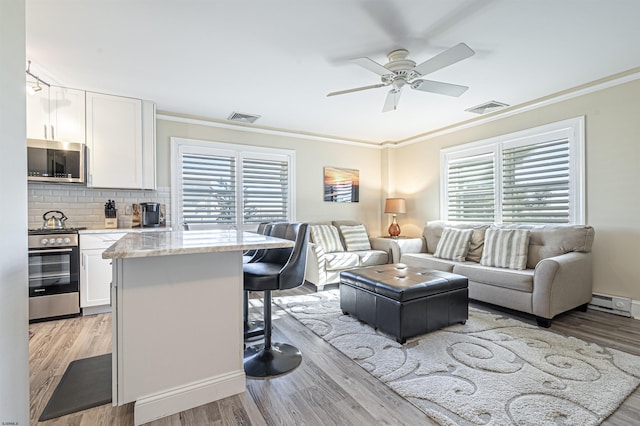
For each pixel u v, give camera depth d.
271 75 2.94
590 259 3.06
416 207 5.27
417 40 2.36
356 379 1.89
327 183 5.21
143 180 3.50
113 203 3.51
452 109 3.93
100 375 1.93
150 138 3.55
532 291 2.75
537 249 3.28
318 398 1.70
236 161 4.43
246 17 2.07
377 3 1.94
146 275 1.49
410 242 4.48
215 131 4.29
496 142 4.07
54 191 3.32
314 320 2.88
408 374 1.92
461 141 4.53
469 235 3.83
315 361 2.11
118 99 3.38
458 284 2.71
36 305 2.81
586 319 2.86
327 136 5.21
